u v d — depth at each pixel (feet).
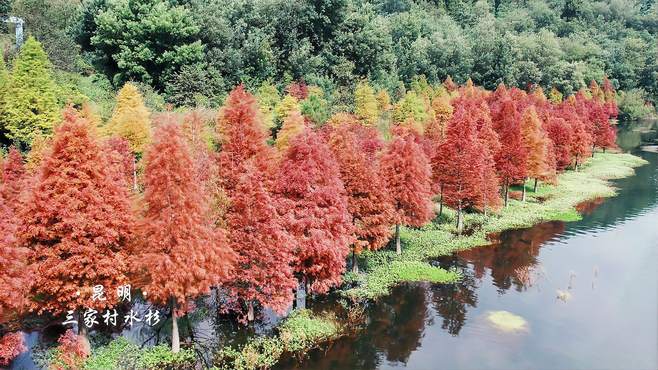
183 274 94.12
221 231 101.50
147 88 239.71
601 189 261.03
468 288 141.28
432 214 172.45
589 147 320.70
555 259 164.25
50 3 274.98
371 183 142.41
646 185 274.16
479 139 206.90
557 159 279.08
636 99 526.16
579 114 354.54
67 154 94.79
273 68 290.56
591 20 647.56
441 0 611.47
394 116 283.59
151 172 95.35
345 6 328.29
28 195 97.96
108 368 96.43
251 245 107.76
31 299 101.86
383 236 146.51
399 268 152.56
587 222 205.98
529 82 466.70
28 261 94.84
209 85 248.93
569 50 532.73
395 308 128.98
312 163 118.11
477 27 526.98
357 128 212.84
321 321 119.44
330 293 135.54
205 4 294.46
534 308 129.29
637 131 482.69
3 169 136.36
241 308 121.29
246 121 129.29
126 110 180.96
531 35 530.27
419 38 431.43
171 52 253.03
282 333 111.86
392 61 358.23
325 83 287.89
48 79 179.32
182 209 94.53
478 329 118.21
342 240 121.49
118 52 260.42
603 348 109.91
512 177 222.07
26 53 174.91
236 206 109.40
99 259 96.27
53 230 94.43
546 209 221.87
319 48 325.62
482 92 389.39
